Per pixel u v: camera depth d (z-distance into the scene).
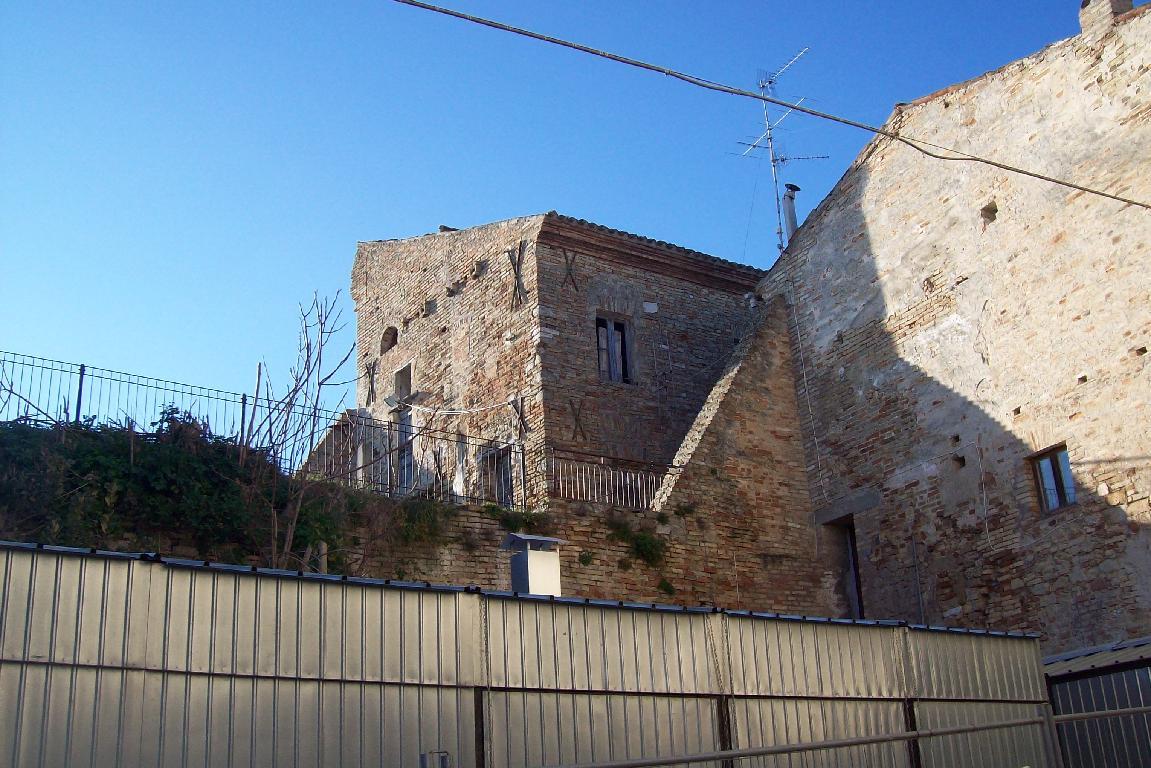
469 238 26.62
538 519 18.16
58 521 14.06
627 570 18.81
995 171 19.52
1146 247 17.03
